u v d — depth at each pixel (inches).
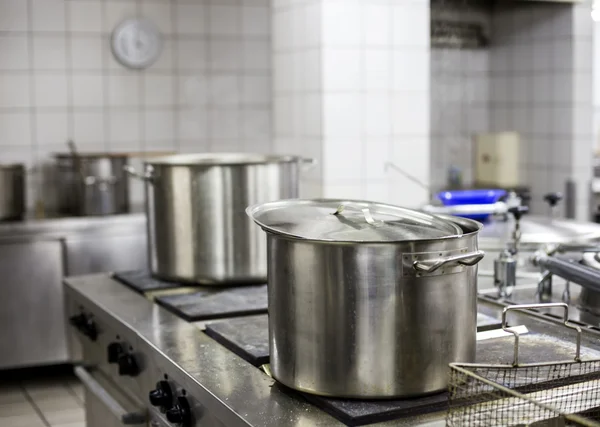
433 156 221.6
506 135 205.9
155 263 104.0
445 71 220.1
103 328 97.3
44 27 188.7
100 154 178.1
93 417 105.9
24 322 170.9
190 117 203.0
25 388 172.1
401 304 57.7
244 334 78.6
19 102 188.7
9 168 171.0
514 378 61.6
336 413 58.3
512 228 108.2
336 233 61.7
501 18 219.8
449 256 58.5
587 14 200.8
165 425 77.5
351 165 168.9
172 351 75.6
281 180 100.5
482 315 82.0
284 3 176.9
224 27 203.5
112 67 194.9
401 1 169.6
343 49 165.6
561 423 56.1
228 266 99.3
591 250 95.9
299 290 60.2
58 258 171.6
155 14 197.0
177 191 99.5
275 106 183.5
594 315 79.0
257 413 59.4
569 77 201.8
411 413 58.1
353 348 58.5
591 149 204.5
